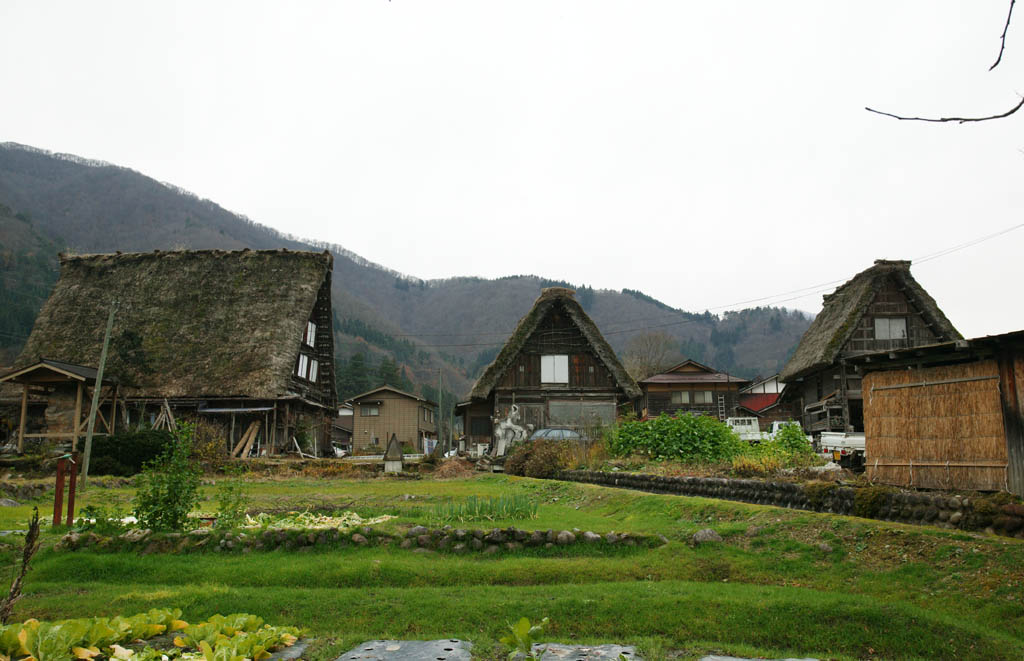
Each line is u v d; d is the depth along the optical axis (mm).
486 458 28750
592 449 21812
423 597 7699
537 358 34625
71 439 26891
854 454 19531
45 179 163125
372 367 87875
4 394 33094
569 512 13820
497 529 10312
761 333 147375
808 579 8344
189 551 10172
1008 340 9352
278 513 13641
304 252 38344
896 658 6141
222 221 179125
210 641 6059
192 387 32250
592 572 8969
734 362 137250
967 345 9758
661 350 81438
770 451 17484
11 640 5352
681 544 9875
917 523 9312
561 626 6910
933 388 10656
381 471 25375
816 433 34562
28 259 79938
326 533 10469
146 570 9211
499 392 34094
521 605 7301
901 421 11203
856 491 10273
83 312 36188
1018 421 9266
